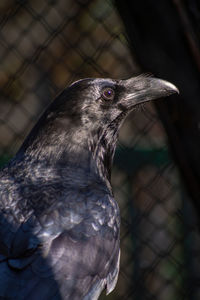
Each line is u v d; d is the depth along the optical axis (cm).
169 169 1422
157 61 1025
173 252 1570
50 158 1005
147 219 1435
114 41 1310
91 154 1047
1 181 968
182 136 1045
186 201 1451
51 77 1412
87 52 1392
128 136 1483
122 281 1591
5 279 824
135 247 1473
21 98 1455
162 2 1002
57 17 1450
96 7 1378
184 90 1025
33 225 880
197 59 1010
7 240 860
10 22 1485
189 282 1493
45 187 948
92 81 1060
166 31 1009
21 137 1397
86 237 906
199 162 1043
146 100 1068
